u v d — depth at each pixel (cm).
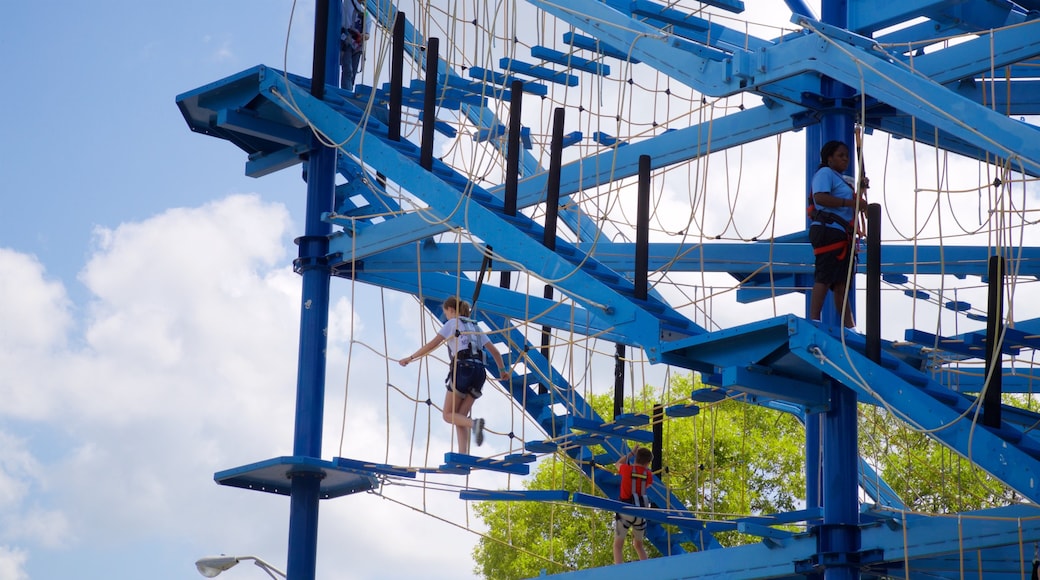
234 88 1579
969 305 1538
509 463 1358
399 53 1439
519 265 1239
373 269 1577
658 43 1194
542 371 1602
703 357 1126
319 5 1516
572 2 1287
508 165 1293
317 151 1599
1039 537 1084
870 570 1227
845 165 1128
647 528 1658
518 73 1566
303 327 1563
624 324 1156
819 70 1051
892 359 1019
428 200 1334
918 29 1392
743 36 1399
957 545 1120
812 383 1161
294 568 1483
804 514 1213
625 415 1212
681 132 1484
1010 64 1246
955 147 1355
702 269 1367
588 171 1578
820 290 1106
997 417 965
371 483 1509
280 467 1472
